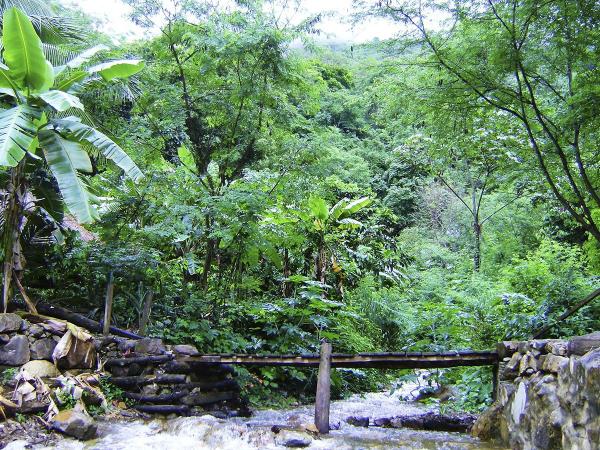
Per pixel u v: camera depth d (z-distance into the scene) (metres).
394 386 8.63
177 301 7.18
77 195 4.68
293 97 9.06
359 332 9.27
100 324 5.82
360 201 9.36
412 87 7.21
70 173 4.77
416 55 7.06
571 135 6.79
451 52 6.79
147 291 6.30
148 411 5.06
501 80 6.72
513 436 4.11
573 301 6.65
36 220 6.34
